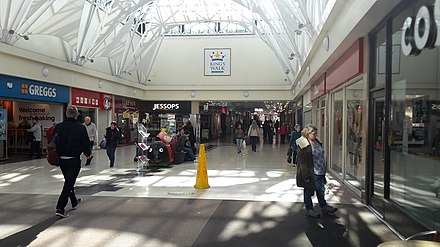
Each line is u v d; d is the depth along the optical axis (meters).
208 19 26.98
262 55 29.94
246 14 26.09
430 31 5.00
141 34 27.84
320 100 16.11
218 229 6.01
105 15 19.73
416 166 5.52
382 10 6.30
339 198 8.43
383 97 6.98
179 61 30.69
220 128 43.47
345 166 10.48
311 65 15.37
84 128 6.96
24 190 9.18
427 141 5.21
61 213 6.67
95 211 7.12
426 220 5.20
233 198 8.30
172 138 15.59
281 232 5.86
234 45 30.23
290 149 15.09
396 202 6.26
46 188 9.46
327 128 13.77
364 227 6.14
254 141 22.02
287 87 29.61
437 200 4.88
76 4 16.81
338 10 8.70
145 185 9.98
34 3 14.71
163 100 31.00
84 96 21.44
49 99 18.09
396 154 6.32
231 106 44.09
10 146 19.39
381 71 7.12
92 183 10.30
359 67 8.03
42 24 16.09
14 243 5.32
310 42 13.78
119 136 14.30
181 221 6.46
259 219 6.59
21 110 19.58
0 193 8.80
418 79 5.46
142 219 6.58
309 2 12.68
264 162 15.91
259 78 29.98
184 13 27.00
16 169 13.10
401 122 6.15
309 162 6.66
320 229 6.01
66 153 6.77
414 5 5.59
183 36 30.59
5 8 14.29
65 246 5.20
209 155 19.38
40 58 16.69
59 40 18.84
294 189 9.41
